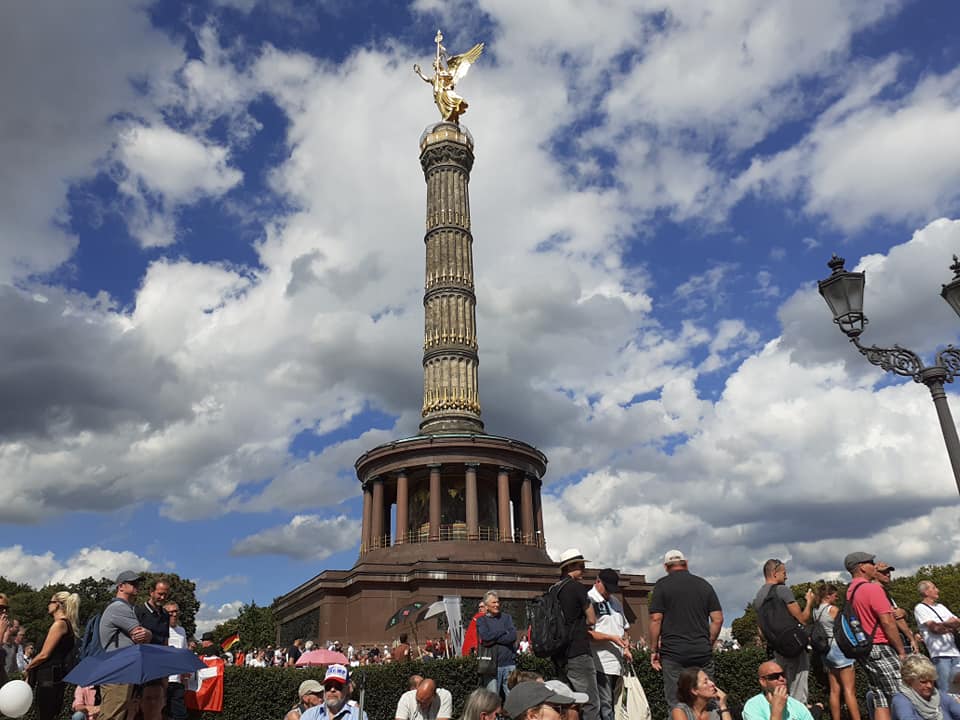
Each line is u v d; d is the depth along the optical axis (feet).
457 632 95.76
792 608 46.32
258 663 108.47
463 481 180.04
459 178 210.18
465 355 190.49
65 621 44.37
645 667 60.39
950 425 47.34
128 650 37.19
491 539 172.76
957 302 50.65
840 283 51.34
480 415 189.06
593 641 44.19
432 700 44.04
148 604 45.75
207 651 64.13
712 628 42.11
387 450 177.37
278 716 61.87
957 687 37.29
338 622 150.92
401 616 98.73
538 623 42.39
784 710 37.52
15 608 253.24
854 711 46.34
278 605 183.73
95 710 42.52
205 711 59.67
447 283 196.44
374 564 153.07
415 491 182.70
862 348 50.80
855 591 42.60
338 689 40.98
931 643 47.39
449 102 219.61
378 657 119.24
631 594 171.01
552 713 23.38
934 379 48.32
